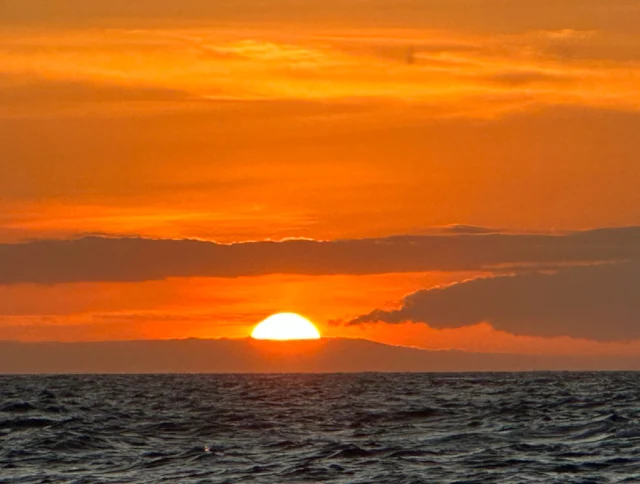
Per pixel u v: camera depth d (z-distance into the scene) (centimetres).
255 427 19450
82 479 12662
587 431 17388
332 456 14425
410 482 12069
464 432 17812
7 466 13975
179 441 16950
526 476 12444
